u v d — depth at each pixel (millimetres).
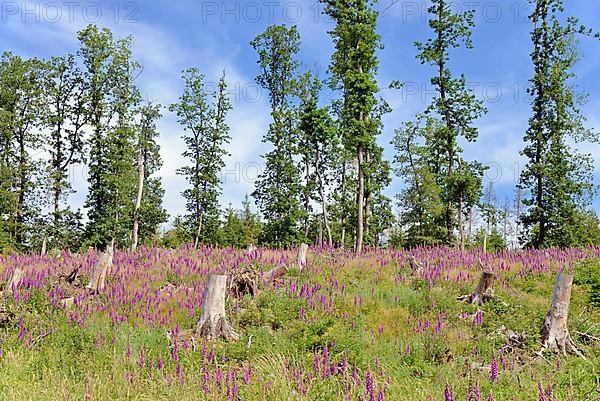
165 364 10930
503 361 10766
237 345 11961
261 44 49219
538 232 39500
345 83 33281
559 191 37406
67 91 46031
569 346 12688
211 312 13531
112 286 17500
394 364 10945
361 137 32188
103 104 45062
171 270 20062
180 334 13539
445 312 15336
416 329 13617
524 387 9070
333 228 54125
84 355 11438
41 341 12688
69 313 14469
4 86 44875
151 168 53312
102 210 43719
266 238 46062
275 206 45375
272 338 12688
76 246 43500
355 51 33344
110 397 9125
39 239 43344
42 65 45562
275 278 18500
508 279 19250
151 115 47062
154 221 50031
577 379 9125
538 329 13492
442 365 10812
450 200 39344
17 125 44469
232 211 61156
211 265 21156
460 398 8375
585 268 19891
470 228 56188
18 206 43594
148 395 9195
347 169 47312
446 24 39219
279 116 46969
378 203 44969
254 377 9477
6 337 12773
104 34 45281
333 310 15055
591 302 16297
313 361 10016
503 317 14820
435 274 19250
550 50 39469
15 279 16641
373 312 15219
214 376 9641
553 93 38625
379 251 26594
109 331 13117
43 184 44062
